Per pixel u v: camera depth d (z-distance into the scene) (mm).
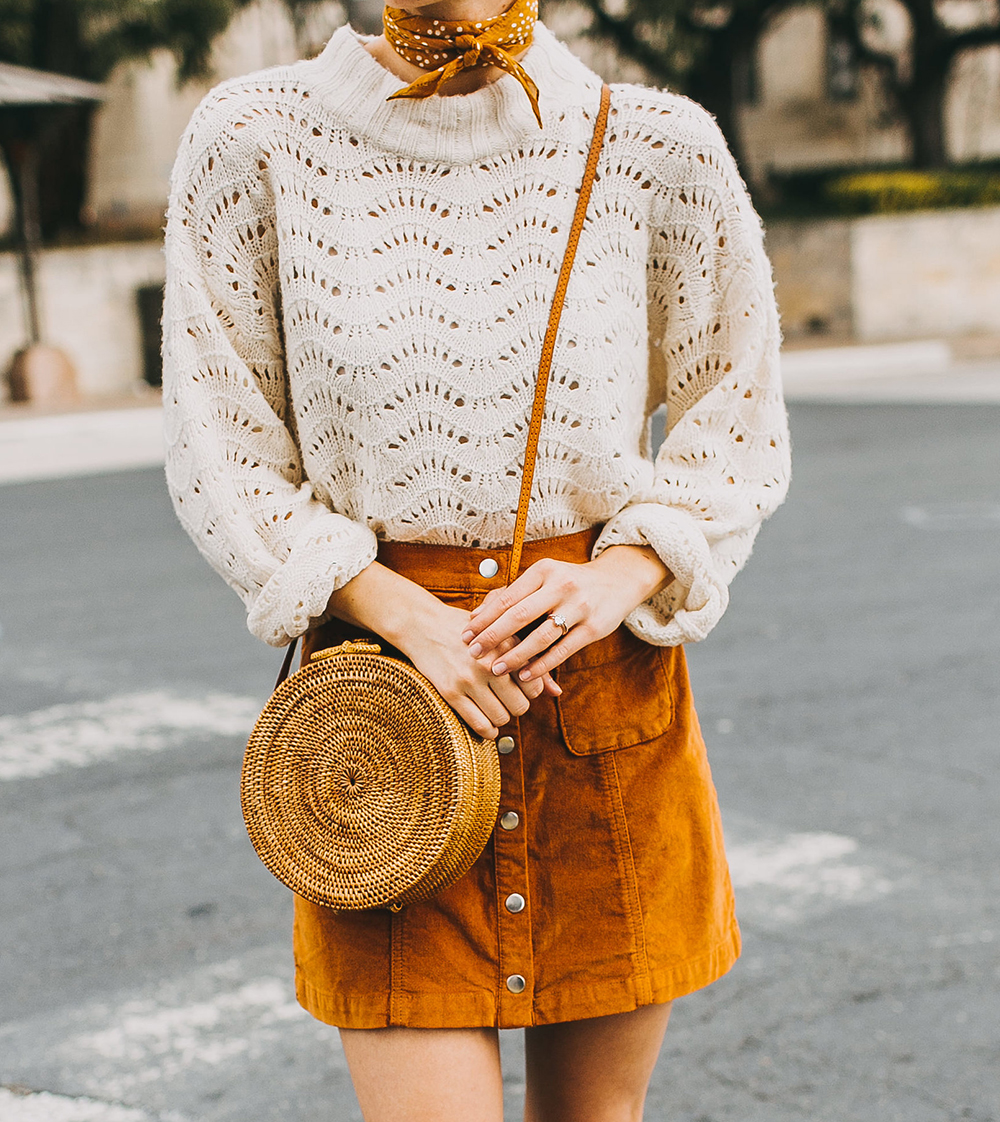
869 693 6281
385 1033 1902
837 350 22547
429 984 1894
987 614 7574
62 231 25469
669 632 1966
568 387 1911
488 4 1880
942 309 25203
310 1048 3609
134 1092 3410
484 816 1812
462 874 1826
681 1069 3475
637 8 24125
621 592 1898
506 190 1900
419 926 1902
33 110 19922
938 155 27203
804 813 4961
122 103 28953
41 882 4613
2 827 5055
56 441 17062
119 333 22156
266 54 26734
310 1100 3371
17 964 4078
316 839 1822
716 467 2059
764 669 6711
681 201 1994
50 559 9883
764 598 8133
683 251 2020
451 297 1883
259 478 1954
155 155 29203
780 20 28984
